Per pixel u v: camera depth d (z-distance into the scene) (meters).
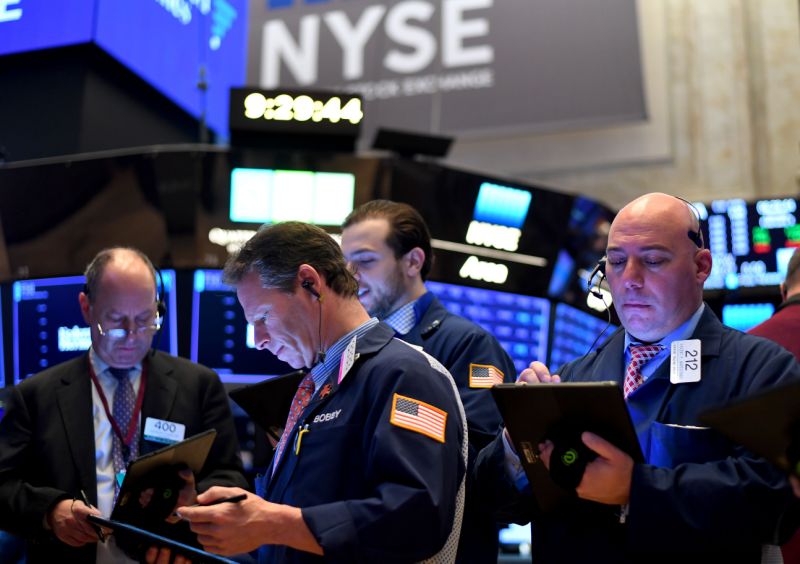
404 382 1.96
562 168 8.09
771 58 7.86
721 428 1.52
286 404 2.49
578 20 7.96
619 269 2.21
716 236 6.09
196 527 1.80
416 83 8.20
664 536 1.86
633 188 7.98
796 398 1.43
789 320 2.76
